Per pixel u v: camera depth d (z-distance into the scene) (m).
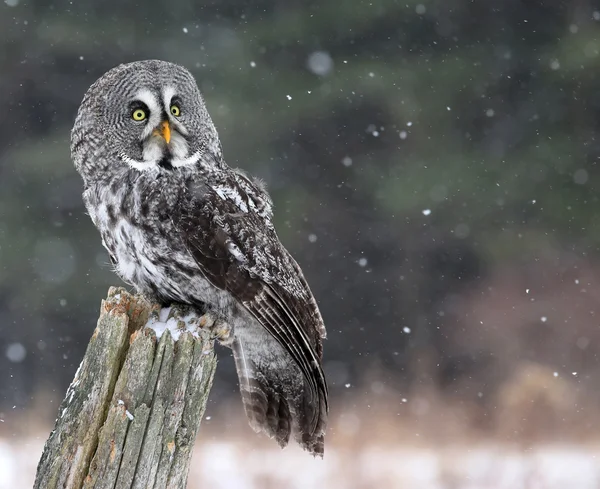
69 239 23.50
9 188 23.69
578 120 25.66
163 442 4.12
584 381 19.28
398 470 11.23
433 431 14.72
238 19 26.38
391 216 24.12
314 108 24.70
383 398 18.59
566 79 25.78
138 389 4.14
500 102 25.69
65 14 25.41
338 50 26.12
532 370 18.92
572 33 26.17
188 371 4.18
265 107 24.78
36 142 24.69
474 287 23.66
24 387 22.62
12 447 11.91
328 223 24.28
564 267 23.50
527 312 22.58
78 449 4.11
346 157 24.69
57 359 22.88
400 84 24.98
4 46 25.09
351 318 23.64
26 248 23.23
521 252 23.67
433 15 26.22
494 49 26.36
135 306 4.38
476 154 25.03
